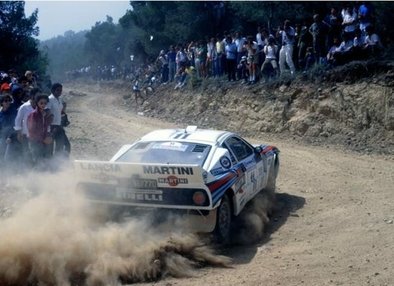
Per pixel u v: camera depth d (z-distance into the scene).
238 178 6.70
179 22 37.84
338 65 16.23
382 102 14.39
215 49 22.30
